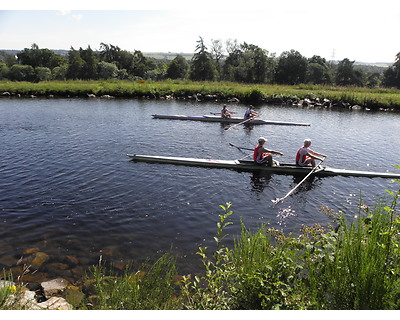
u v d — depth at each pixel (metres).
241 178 11.46
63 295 5.23
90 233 7.48
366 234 4.45
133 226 7.87
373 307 3.57
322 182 11.34
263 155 12.38
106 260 6.45
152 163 12.72
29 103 28.78
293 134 18.95
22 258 6.41
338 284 3.91
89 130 18.25
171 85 39.06
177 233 7.63
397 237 4.12
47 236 7.28
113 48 91.69
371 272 3.62
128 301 4.45
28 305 4.44
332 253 4.33
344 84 80.44
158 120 22.00
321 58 89.31
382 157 14.70
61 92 34.72
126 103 30.28
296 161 12.52
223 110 22.61
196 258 6.62
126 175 11.30
